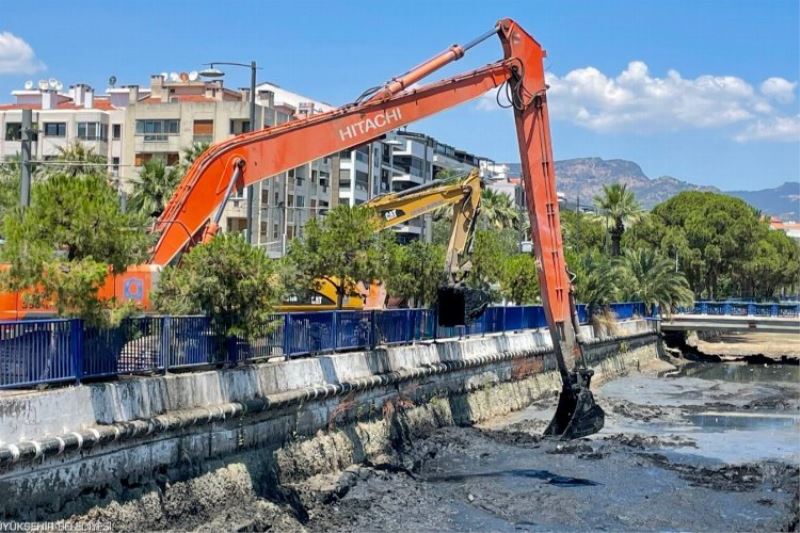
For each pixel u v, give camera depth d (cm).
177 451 2073
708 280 10488
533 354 4497
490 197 9150
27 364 1772
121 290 2423
